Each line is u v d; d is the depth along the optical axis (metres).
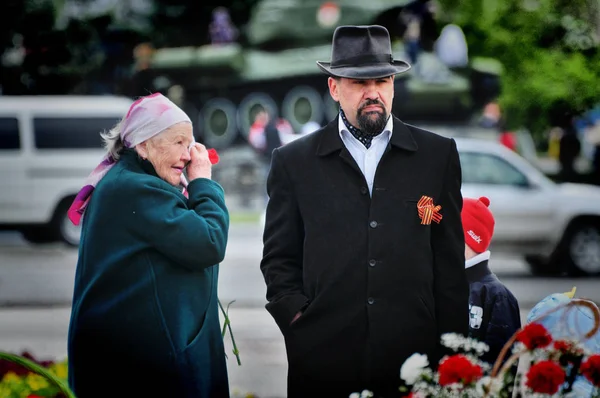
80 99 33.34
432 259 8.69
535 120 50.69
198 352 8.17
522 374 7.72
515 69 49.94
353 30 8.76
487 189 25.97
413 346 8.54
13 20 46.53
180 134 8.34
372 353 8.54
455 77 47.34
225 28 54.34
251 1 56.28
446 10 51.03
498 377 7.54
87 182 8.47
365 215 8.70
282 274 8.84
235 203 45.38
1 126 32.69
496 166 26.12
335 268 8.62
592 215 26.08
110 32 49.06
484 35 50.62
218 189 8.48
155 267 8.13
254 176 44.66
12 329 18.72
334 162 8.82
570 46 49.75
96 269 8.16
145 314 8.09
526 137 50.78
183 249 8.08
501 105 49.94
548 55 49.88
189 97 53.94
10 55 48.09
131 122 8.35
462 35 47.31
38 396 8.52
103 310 8.12
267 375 14.97
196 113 54.06
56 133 32.91
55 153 32.78
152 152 8.34
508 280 25.30
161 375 8.09
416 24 47.28
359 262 8.62
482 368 7.71
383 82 8.73
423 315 8.57
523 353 7.62
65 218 32.78
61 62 47.28
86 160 32.97
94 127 33.19
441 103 47.28
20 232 34.72
